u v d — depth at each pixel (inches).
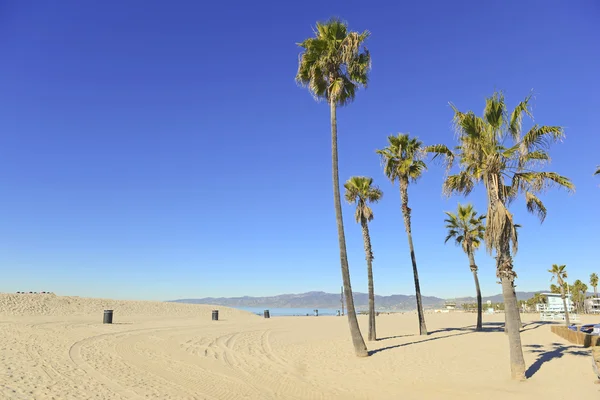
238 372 506.3
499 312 3134.8
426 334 954.1
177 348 689.6
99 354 576.4
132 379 426.6
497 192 485.1
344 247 650.8
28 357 505.4
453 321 1739.7
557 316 1838.1
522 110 484.1
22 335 724.0
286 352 686.5
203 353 650.2
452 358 617.0
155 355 604.1
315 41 658.2
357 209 877.2
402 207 924.6
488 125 503.8
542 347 754.8
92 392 359.3
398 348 724.0
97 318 1284.4
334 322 1595.7
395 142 891.4
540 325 1403.8
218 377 470.0
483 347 738.8
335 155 656.4
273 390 415.8
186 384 422.6
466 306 3885.3
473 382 453.7
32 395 330.0
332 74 669.3
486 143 497.7
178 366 526.6
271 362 587.2
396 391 415.2
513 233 476.1
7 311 1293.1
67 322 1058.1
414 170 911.0
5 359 475.8
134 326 1045.8
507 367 542.6
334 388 430.3
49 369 442.0
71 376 416.5
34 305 1444.4
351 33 644.7
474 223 1175.6
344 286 646.5
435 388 426.3
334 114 669.9
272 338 905.5
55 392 346.3
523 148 490.9
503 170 505.4
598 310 3201.3
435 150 557.3
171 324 1182.9
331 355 652.1
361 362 588.1
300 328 1220.5
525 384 438.6
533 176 500.4
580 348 735.1
